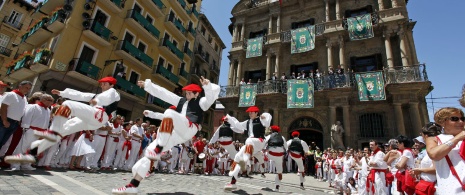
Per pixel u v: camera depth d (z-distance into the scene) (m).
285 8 22.94
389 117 15.61
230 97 21.00
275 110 18.69
